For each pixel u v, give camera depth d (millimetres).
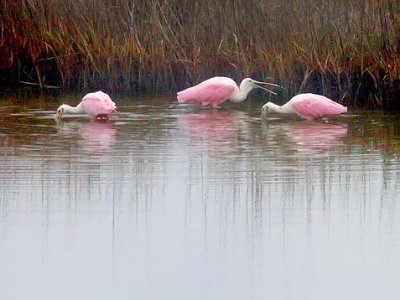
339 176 14977
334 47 22438
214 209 13234
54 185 14391
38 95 23375
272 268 11156
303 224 12617
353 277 10891
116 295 10375
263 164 15789
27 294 10375
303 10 22750
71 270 11055
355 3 22406
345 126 19375
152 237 12102
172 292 10469
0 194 13867
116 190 14141
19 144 17344
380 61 21906
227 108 21859
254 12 23281
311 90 22500
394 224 12586
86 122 19719
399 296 10375
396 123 19672
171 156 16391
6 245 11766
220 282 10773
